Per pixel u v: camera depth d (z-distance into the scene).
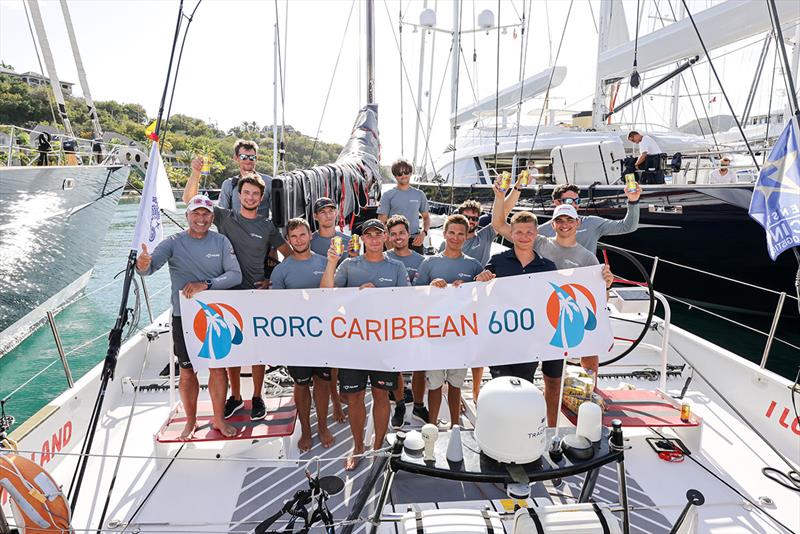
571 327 3.15
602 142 8.62
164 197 3.50
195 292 3.08
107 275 17.02
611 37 9.69
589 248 4.10
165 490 3.03
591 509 1.92
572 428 2.34
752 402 3.90
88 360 9.80
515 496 1.95
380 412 3.25
